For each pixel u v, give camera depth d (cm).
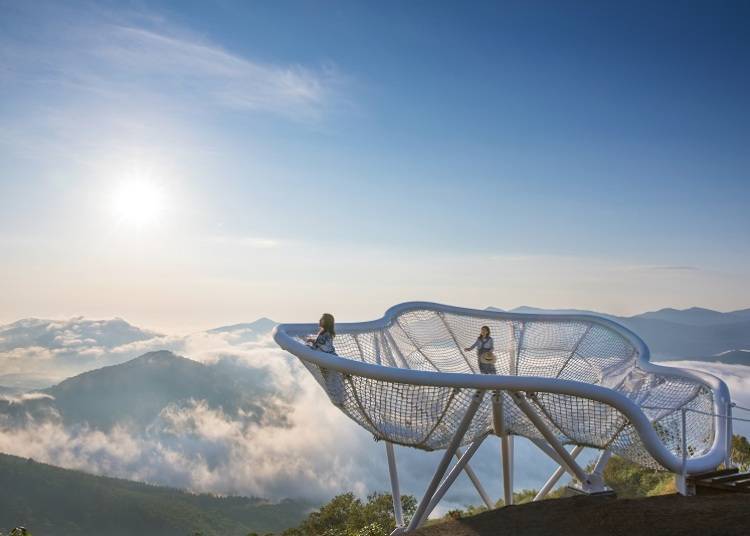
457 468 1371
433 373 1062
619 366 1780
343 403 1258
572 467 1273
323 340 1312
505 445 1433
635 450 1192
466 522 1129
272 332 1393
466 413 1138
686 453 1162
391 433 1264
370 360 1662
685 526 886
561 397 1115
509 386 1044
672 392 1475
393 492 1555
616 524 957
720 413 1243
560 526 1009
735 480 1117
